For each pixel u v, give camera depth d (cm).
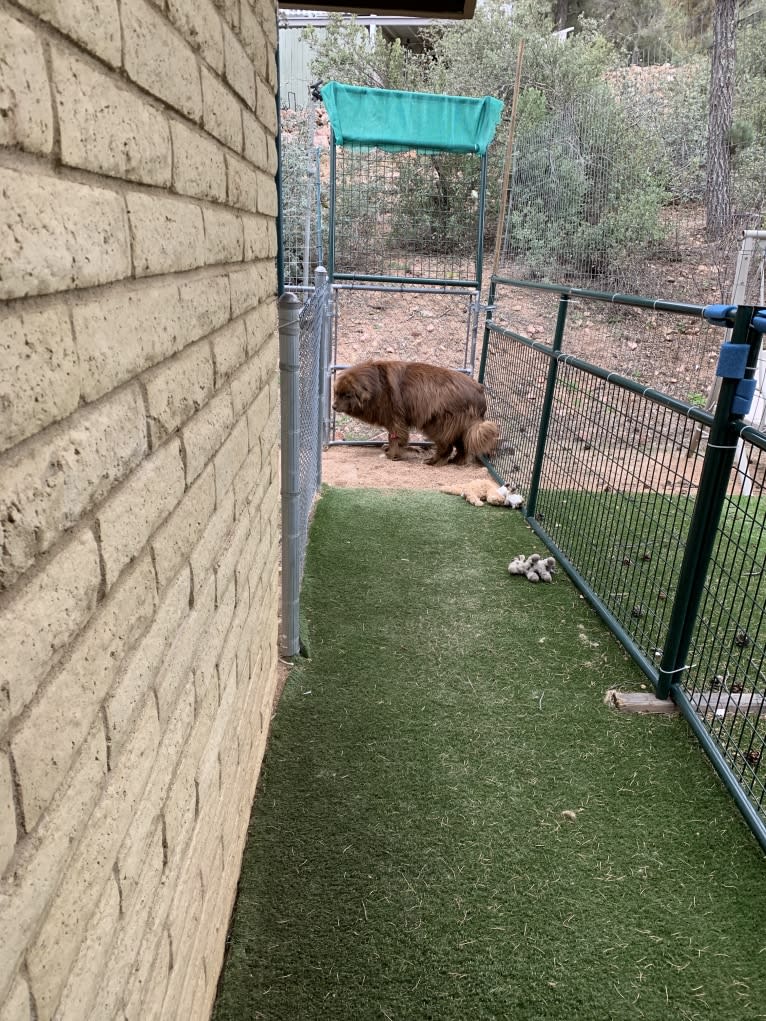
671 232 929
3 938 59
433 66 1226
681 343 809
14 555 60
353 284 725
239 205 165
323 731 282
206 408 138
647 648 342
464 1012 177
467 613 383
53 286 66
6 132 57
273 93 222
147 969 107
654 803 251
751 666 333
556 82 1100
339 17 1242
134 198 90
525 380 591
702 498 282
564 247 805
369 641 351
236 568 179
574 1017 178
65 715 72
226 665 168
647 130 917
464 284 700
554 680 324
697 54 1580
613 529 429
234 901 203
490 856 225
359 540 478
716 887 217
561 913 206
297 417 306
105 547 83
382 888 212
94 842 82
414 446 738
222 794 170
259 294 204
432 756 271
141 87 91
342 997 179
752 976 190
